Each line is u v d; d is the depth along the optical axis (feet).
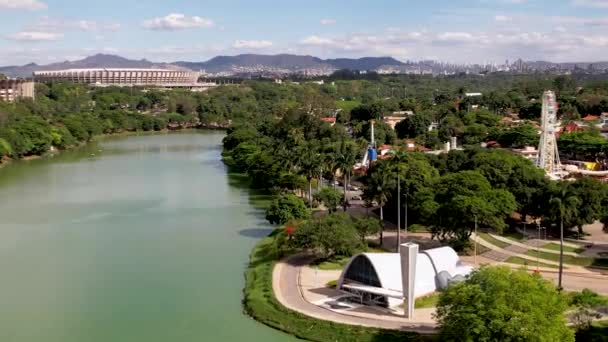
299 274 504.84
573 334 327.88
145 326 416.05
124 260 567.59
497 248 574.56
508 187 647.56
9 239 640.99
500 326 314.76
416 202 614.34
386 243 599.16
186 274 526.57
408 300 408.87
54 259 570.87
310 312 422.00
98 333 404.77
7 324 420.77
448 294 347.36
